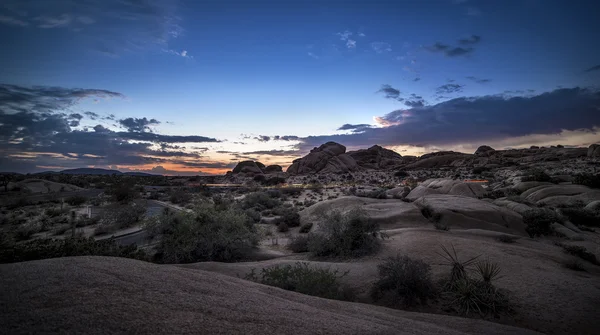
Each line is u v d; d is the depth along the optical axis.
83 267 4.24
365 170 129.12
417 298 9.98
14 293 3.14
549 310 9.15
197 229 18.11
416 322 5.23
